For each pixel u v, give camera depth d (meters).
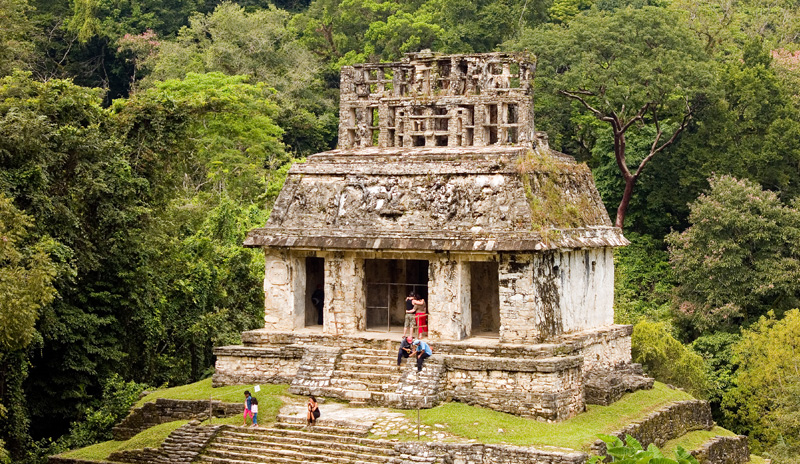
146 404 29.11
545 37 51.41
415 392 26.66
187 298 38.91
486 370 26.72
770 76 52.97
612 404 28.75
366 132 31.39
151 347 36.28
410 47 60.97
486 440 24.17
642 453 20.67
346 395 27.30
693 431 31.03
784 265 45.50
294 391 27.98
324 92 67.81
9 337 25.55
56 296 30.53
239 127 54.94
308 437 25.27
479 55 30.36
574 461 22.73
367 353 28.59
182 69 61.72
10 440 30.16
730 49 61.28
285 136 63.78
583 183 31.81
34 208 30.78
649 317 47.28
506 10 60.34
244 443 25.59
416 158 29.17
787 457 36.69
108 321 33.94
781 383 39.84
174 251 39.62
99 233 34.28
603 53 50.81
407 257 28.67
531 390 26.22
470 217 27.95
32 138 30.61
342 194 29.59
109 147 34.38
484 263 30.86
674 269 47.78
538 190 28.56
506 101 29.89
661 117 54.94
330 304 29.53
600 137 54.44
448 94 30.44
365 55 63.91
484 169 28.16
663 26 50.69
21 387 31.55
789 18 70.75
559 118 57.56
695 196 51.94
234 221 43.59
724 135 51.53
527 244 26.94
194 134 49.91
